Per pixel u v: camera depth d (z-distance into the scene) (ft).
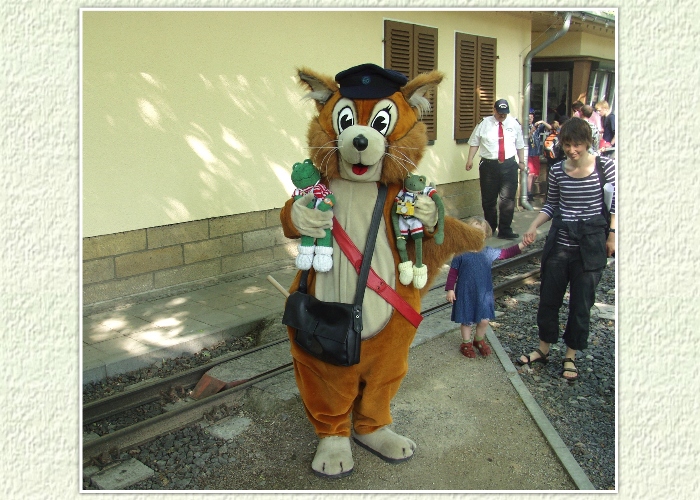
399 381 12.54
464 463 13.04
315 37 26.73
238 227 24.71
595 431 14.82
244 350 18.80
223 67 23.40
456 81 35.58
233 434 14.28
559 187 16.53
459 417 14.85
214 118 23.36
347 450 12.50
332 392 12.05
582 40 48.14
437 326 20.36
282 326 19.84
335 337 11.18
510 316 22.68
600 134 41.81
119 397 15.21
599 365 18.51
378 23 29.81
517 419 14.85
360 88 11.54
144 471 12.85
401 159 11.47
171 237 22.50
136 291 21.71
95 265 20.49
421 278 11.70
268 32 24.76
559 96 51.19
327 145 11.63
